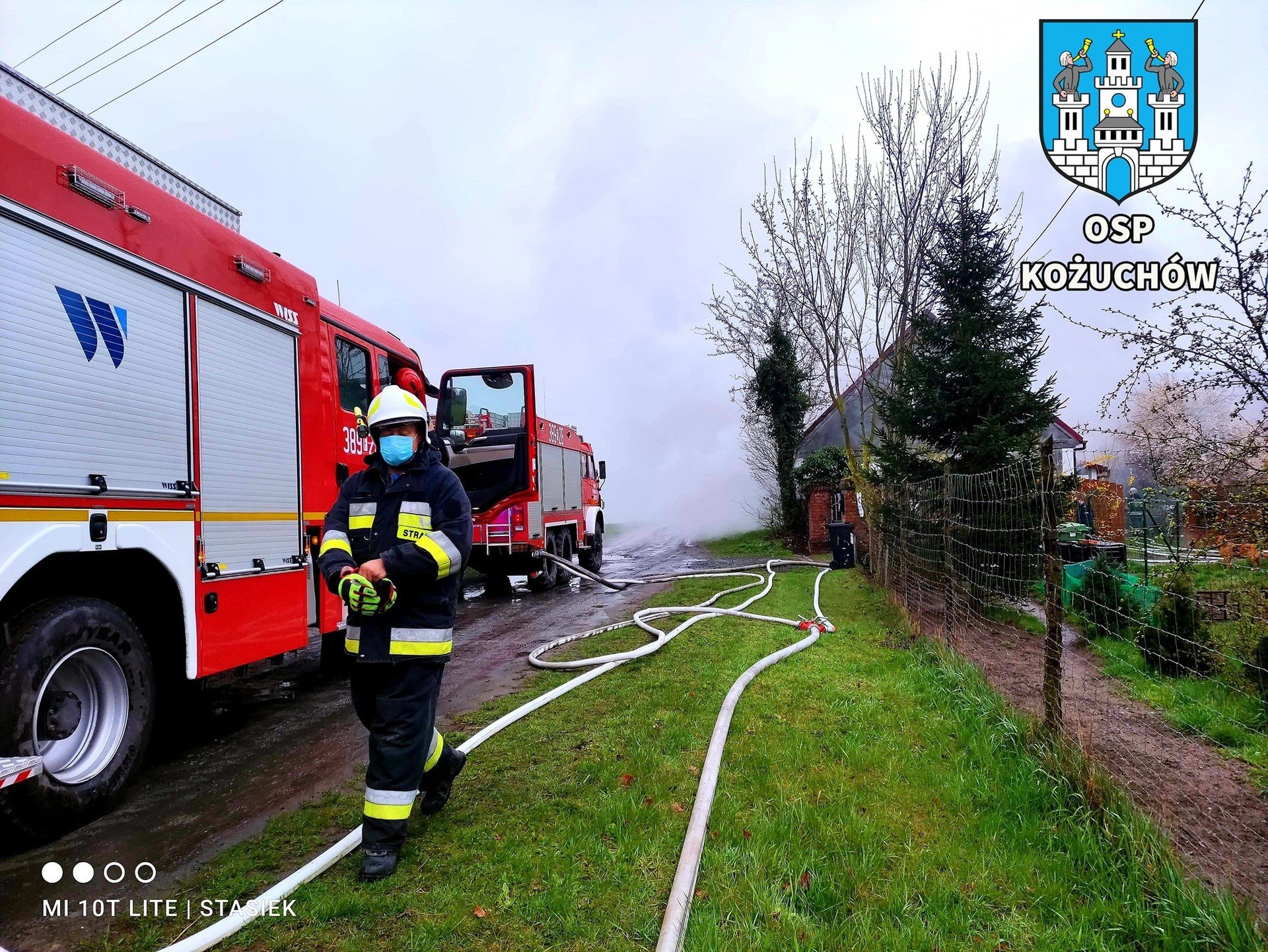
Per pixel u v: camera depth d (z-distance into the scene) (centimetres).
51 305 305
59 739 309
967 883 263
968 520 623
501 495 1070
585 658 634
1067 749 342
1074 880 266
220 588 402
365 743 430
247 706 514
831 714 450
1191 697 467
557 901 244
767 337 1756
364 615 264
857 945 224
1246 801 335
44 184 304
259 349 452
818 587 1048
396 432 289
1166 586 538
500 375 1076
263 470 449
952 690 496
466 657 671
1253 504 426
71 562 330
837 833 292
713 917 234
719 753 360
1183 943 224
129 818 329
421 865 272
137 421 349
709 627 755
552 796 333
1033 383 894
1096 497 915
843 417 1284
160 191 374
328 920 238
